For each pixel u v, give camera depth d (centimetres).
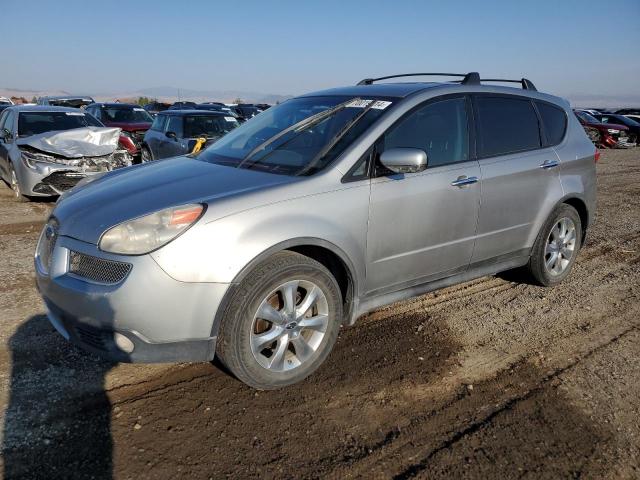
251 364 283
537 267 452
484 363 339
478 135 391
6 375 307
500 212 399
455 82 402
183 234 260
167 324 260
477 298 448
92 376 309
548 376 325
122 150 865
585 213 487
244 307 273
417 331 381
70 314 267
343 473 239
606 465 247
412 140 349
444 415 283
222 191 289
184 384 304
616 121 2286
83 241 271
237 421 273
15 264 505
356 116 348
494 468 244
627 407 294
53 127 900
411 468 243
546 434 269
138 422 269
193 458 245
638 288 479
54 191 788
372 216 320
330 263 327
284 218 284
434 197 349
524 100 438
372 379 316
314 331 311
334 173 311
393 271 344
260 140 373
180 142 951
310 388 304
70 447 249
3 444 248
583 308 430
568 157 454
